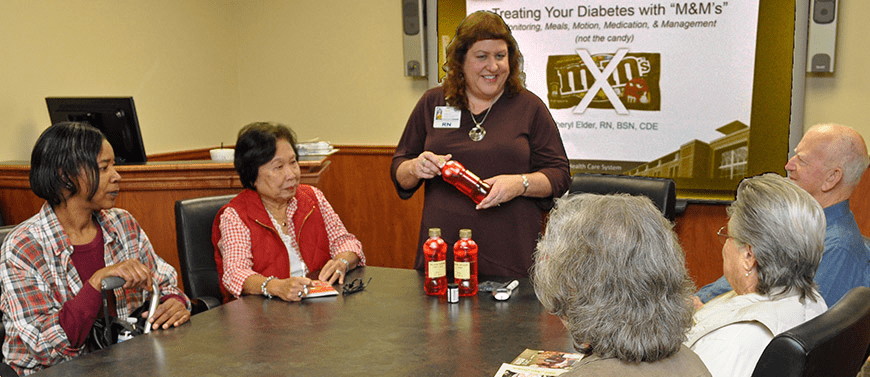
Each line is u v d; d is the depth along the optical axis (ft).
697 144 13.24
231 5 17.93
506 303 6.67
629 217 3.38
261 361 5.36
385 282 7.57
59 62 13.66
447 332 5.89
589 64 13.65
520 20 13.98
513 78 8.01
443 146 8.14
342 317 6.38
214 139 17.58
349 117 17.01
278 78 17.71
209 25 17.22
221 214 7.97
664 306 3.26
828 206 7.16
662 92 13.29
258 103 18.08
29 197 12.27
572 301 3.40
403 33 15.42
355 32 16.58
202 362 5.37
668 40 13.08
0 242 7.02
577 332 3.38
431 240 6.98
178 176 10.98
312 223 8.40
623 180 9.66
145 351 5.64
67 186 6.40
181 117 16.49
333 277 7.63
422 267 8.22
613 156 13.84
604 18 13.39
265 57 17.79
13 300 6.12
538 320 6.14
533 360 5.21
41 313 6.18
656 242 3.32
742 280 4.93
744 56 12.70
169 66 16.11
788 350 3.68
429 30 14.88
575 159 14.14
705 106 13.08
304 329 6.08
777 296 4.70
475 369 5.09
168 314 6.33
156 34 15.75
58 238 6.51
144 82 15.47
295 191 8.13
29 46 13.08
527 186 7.66
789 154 12.72
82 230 6.82
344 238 8.60
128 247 7.15
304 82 17.42
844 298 4.43
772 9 12.39
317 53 17.13
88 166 6.41
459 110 8.13
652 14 13.08
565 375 3.31
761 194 4.77
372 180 16.79
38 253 6.36
